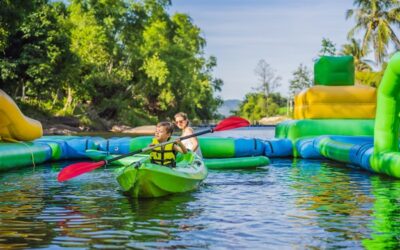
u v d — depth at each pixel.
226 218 5.89
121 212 6.26
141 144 14.01
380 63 42.53
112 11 47.69
